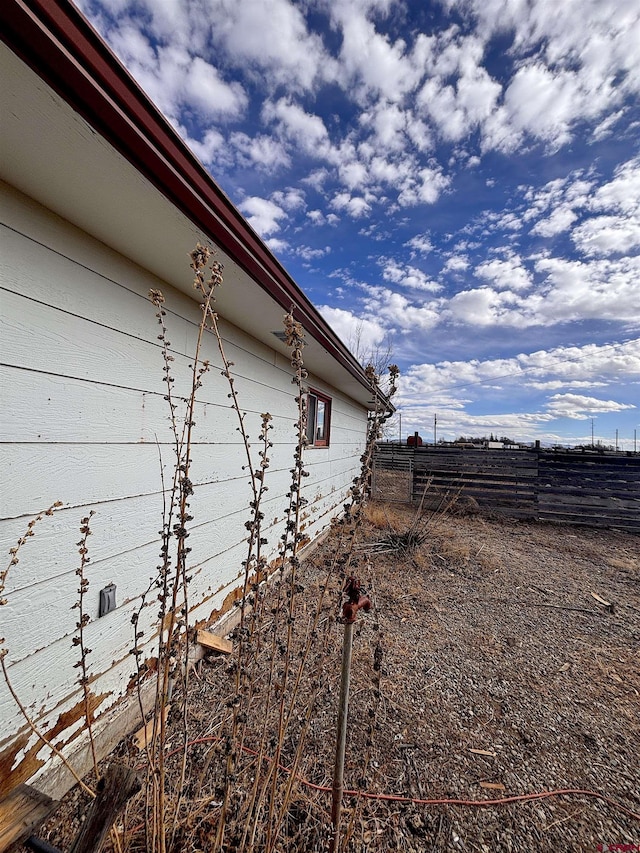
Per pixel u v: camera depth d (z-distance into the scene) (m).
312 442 5.10
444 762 1.71
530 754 1.78
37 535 1.41
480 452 8.12
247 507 3.10
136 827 1.20
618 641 2.94
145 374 1.98
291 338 1.28
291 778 1.17
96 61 0.93
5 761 1.28
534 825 1.43
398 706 2.07
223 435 2.74
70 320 1.54
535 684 2.34
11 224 1.31
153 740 1.16
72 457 1.56
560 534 6.70
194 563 2.41
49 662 1.45
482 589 3.97
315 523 5.20
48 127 1.03
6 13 0.76
